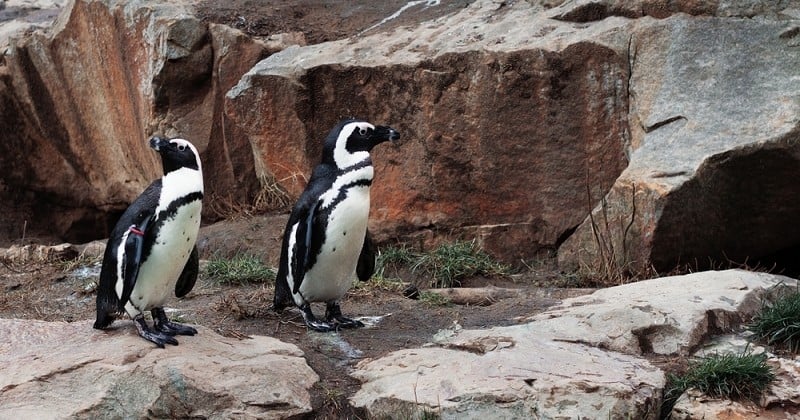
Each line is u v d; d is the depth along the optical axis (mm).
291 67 9906
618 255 8516
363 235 6938
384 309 7785
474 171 9391
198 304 7871
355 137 6773
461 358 6312
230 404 5867
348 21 11547
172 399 5809
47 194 13430
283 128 9992
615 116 9055
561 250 9094
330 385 6316
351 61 9758
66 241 13539
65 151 13227
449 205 9523
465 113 9336
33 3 15570
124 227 5977
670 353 6559
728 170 8109
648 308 6875
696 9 9141
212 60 11141
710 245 8445
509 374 6027
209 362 6051
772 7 9039
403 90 9516
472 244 9289
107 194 13164
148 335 6203
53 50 12875
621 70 9008
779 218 8414
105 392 5781
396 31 10539
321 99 9828
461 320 7363
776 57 8688
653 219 8117
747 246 8578
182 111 11211
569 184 9188
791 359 6414
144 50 11281
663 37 8992
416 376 6172
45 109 13117
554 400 5828
